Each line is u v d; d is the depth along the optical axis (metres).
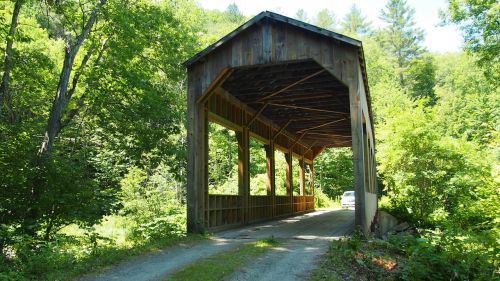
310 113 19.81
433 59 58.81
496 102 26.84
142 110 14.57
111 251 8.70
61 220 10.17
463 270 7.67
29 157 9.99
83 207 9.99
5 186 9.59
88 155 16.69
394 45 60.84
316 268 7.25
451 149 18.25
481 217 12.84
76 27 14.13
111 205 10.59
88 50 14.33
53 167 9.72
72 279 6.63
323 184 43.75
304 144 29.17
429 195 18.17
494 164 13.91
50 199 9.39
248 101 16.42
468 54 20.06
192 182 11.89
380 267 7.84
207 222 12.49
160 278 6.60
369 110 16.73
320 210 30.19
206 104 12.86
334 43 11.14
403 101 40.66
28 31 14.02
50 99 15.25
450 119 33.78
